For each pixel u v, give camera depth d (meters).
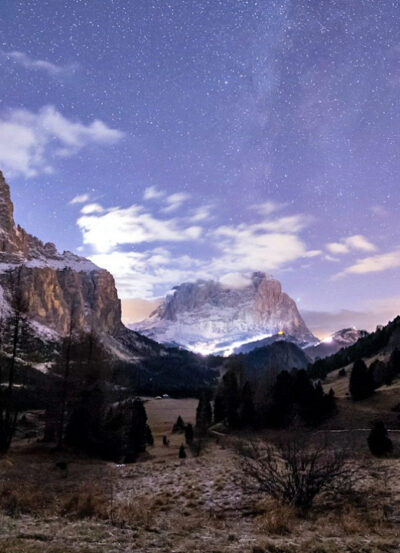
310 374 126.06
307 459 18.03
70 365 53.62
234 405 78.69
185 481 23.55
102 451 47.16
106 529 12.29
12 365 46.81
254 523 14.80
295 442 19.98
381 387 77.12
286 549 10.72
